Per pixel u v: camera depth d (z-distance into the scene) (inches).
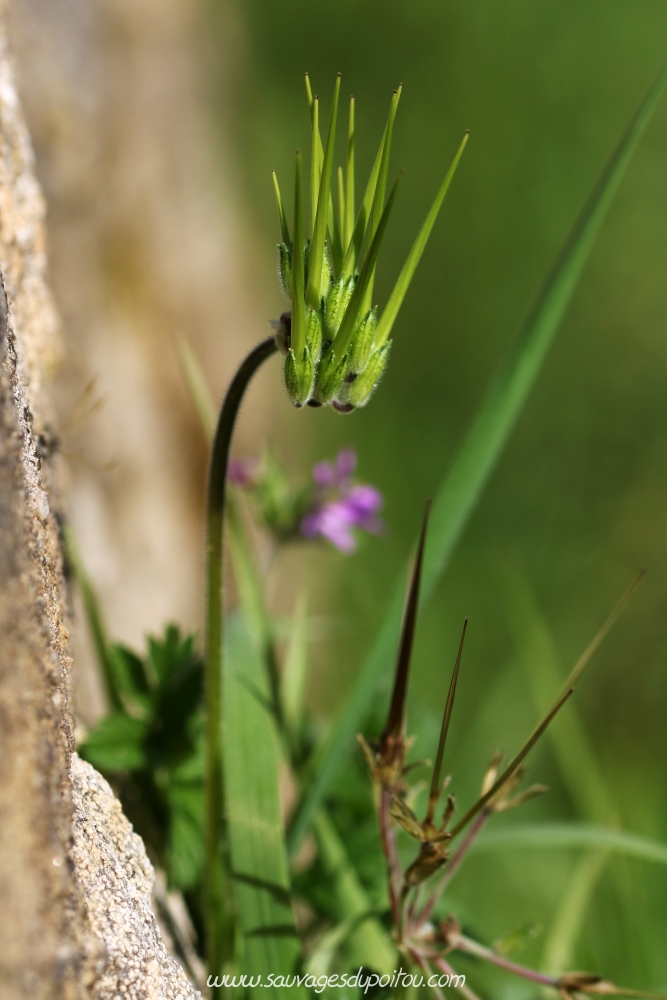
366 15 59.7
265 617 21.6
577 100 58.8
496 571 46.5
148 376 34.4
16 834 15.4
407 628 17.8
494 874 32.5
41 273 20.1
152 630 30.7
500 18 60.7
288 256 17.1
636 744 42.1
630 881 25.2
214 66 48.8
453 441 50.9
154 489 33.1
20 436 16.6
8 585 15.7
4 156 19.5
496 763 18.3
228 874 19.7
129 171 36.3
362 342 17.0
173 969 17.0
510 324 54.3
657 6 61.3
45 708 16.0
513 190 56.5
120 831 17.6
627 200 55.9
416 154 56.8
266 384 44.7
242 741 19.3
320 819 20.7
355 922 19.7
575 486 49.9
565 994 18.1
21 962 15.3
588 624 45.8
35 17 32.6
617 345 52.7
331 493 24.8
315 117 17.0
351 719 20.1
